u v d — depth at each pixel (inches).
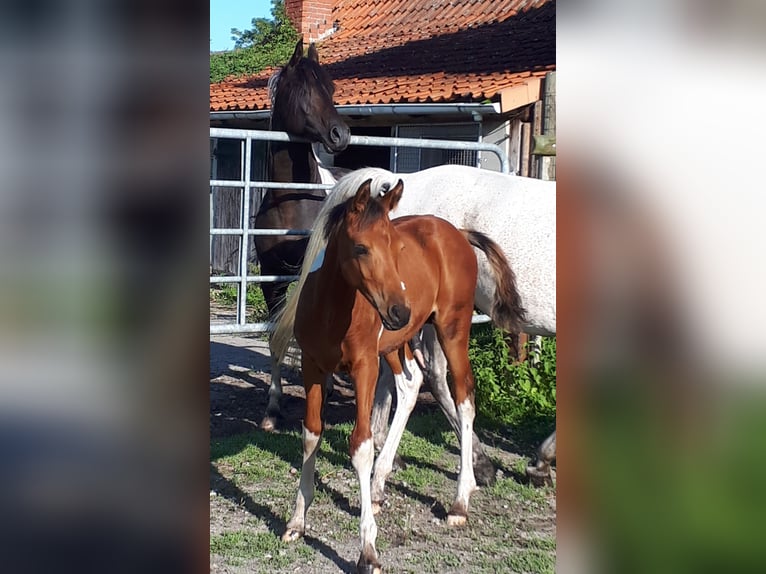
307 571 140.1
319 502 173.5
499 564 144.9
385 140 245.3
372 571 137.0
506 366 251.4
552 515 171.2
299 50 236.1
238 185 219.3
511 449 217.0
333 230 138.6
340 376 298.4
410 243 165.6
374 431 205.0
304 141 233.3
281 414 229.0
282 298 213.2
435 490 184.2
